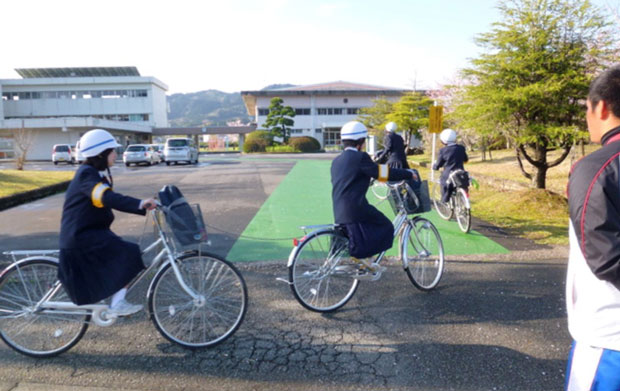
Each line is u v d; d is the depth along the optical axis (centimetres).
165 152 2603
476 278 491
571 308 160
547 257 568
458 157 733
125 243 316
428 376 296
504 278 489
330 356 324
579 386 154
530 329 363
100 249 307
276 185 1388
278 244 648
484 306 412
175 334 342
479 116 902
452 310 404
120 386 289
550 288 457
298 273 397
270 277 498
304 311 405
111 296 322
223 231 740
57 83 5856
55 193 1370
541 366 307
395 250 602
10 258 600
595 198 137
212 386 288
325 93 5722
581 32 837
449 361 315
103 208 310
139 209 303
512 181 1141
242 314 351
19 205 1102
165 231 332
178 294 338
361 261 402
